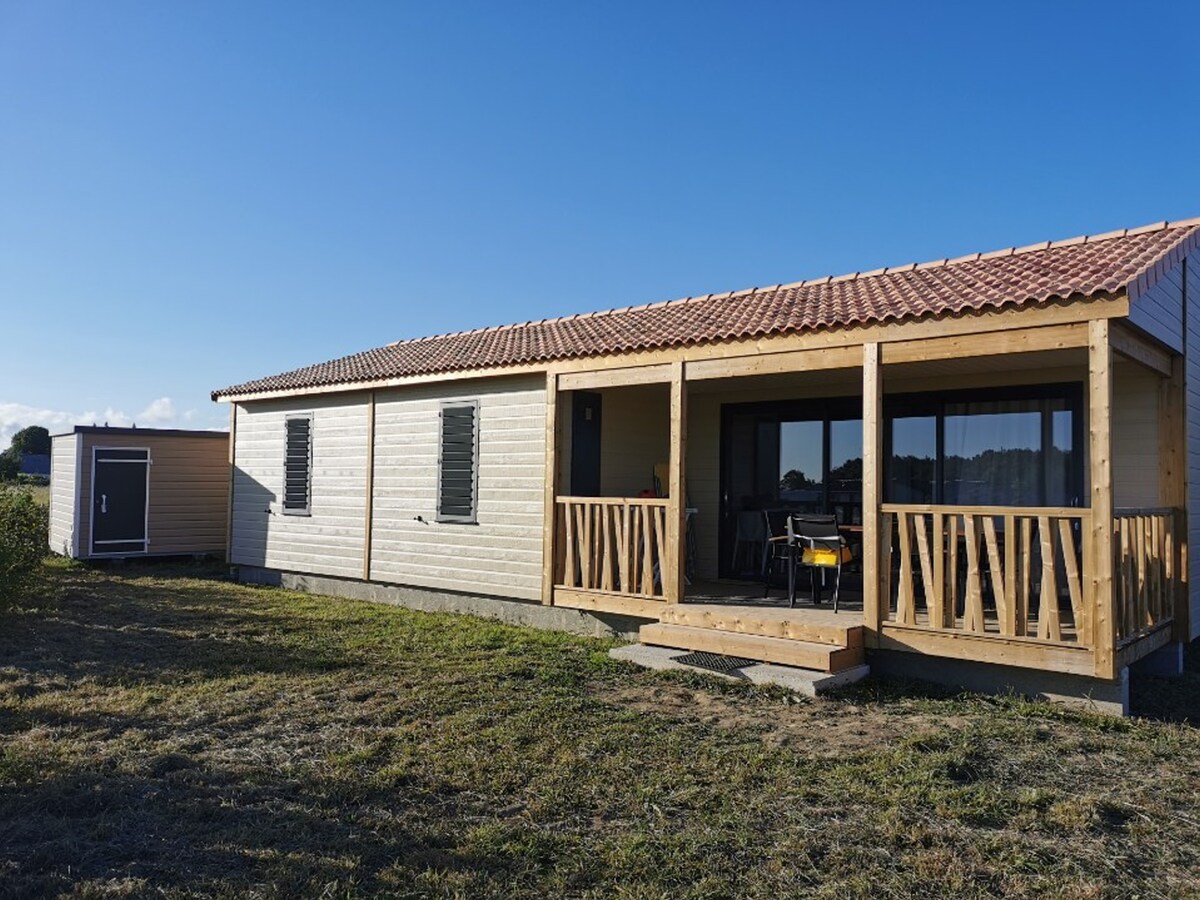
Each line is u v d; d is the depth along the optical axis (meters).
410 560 11.59
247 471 14.36
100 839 4.02
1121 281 6.04
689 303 11.91
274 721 5.95
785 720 6.07
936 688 6.97
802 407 10.48
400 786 4.71
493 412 10.68
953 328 6.87
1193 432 8.49
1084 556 6.22
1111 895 3.51
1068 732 5.86
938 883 3.61
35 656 7.94
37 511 12.53
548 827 4.16
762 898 3.48
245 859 3.81
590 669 7.64
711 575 11.11
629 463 11.06
